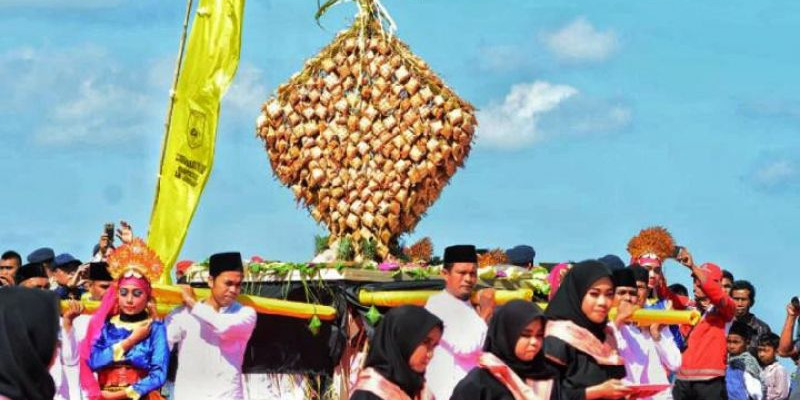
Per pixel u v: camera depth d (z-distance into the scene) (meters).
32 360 8.20
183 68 14.74
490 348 10.70
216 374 12.91
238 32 14.82
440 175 15.82
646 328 14.77
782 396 18.31
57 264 15.77
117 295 12.23
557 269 15.26
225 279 12.91
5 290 8.30
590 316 11.61
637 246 16.33
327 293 14.70
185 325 12.88
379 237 15.78
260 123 15.98
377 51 15.83
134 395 12.05
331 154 15.80
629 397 11.66
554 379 10.73
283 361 14.33
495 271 15.14
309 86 15.88
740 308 18.39
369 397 9.71
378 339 9.82
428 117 15.74
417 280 14.70
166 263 14.46
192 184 14.62
